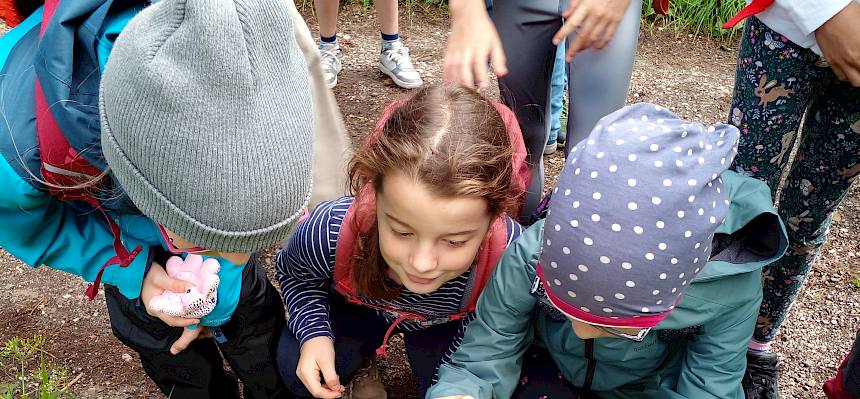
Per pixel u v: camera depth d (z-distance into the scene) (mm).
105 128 1226
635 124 1245
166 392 1855
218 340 1748
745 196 1428
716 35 3793
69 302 2330
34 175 1347
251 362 1812
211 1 1107
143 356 1766
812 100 1682
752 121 1696
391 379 2131
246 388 1967
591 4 1561
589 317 1317
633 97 3371
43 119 1307
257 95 1172
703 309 1466
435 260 1408
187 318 1569
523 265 1541
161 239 1575
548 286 1341
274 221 1260
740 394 1602
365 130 3053
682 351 1675
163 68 1133
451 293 1678
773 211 1382
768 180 1761
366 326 1895
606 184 1200
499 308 1596
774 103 1640
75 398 2051
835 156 1672
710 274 1430
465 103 1436
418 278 1468
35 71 1326
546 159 2953
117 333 1732
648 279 1220
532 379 1802
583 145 1260
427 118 1391
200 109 1143
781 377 2166
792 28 1498
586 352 1645
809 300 2389
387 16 3277
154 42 1153
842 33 1382
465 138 1363
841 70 1443
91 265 1576
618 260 1203
